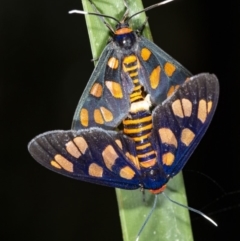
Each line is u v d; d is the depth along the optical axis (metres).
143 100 0.19
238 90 0.24
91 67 0.25
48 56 0.25
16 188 0.26
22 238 0.26
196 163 0.24
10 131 0.26
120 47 0.19
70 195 0.26
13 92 0.26
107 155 0.19
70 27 0.25
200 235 0.24
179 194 0.20
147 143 0.19
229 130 0.24
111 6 0.19
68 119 0.26
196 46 0.25
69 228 0.26
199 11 0.25
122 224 0.20
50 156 0.19
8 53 0.25
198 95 0.19
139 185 0.19
